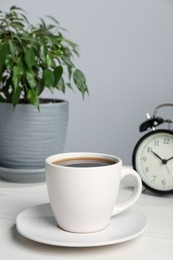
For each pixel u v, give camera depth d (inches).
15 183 36.3
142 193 34.2
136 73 65.1
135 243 26.9
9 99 37.2
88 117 68.2
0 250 26.1
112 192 27.1
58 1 65.5
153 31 63.3
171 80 64.2
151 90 65.1
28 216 28.7
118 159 28.2
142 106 65.8
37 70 35.8
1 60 34.0
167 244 26.9
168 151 33.9
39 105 34.8
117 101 66.6
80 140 69.2
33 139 35.2
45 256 25.6
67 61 36.6
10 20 37.8
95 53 65.8
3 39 35.6
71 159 29.3
